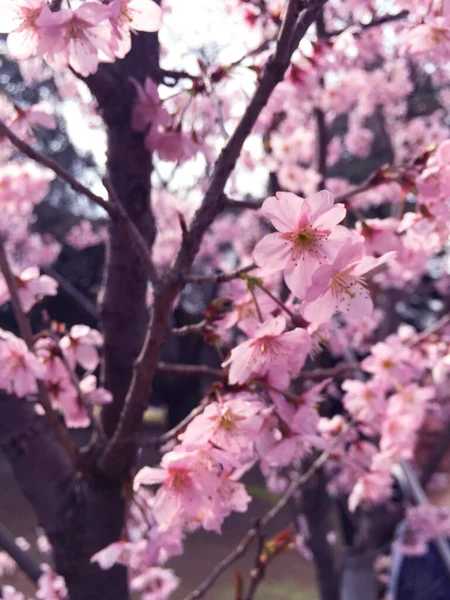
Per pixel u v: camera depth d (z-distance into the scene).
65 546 0.41
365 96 1.26
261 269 0.28
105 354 0.42
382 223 0.37
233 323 0.36
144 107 0.41
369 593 0.86
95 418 0.38
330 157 1.40
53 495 0.41
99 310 0.42
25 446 0.41
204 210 0.32
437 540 0.80
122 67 0.41
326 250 0.27
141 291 0.42
